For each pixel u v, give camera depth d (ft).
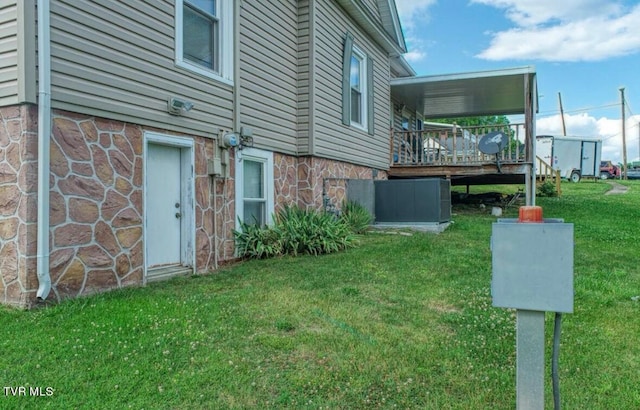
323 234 22.91
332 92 29.17
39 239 12.74
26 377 8.45
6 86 12.74
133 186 15.87
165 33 17.25
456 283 16.20
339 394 8.25
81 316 11.80
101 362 9.15
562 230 5.53
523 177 45.80
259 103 23.11
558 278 5.55
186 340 10.43
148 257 17.15
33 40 12.60
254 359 9.60
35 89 12.64
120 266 15.39
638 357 9.97
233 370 9.05
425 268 18.62
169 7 17.47
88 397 7.86
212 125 19.81
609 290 15.51
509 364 9.59
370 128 35.42
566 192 64.18
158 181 17.66
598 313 13.01
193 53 19.25
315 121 26.86
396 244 24.36
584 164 86.63
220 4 20.59
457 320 12.23
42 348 9.71
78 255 13.96
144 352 9.68
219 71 20.63
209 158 19.66
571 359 9.82
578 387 8.60
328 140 28.63
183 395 8.05
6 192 12.92
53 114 13.15
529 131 36.65
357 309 13.07
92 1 14.30
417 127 56.18
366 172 35.45
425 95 46.19
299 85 26.81
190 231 18.62
